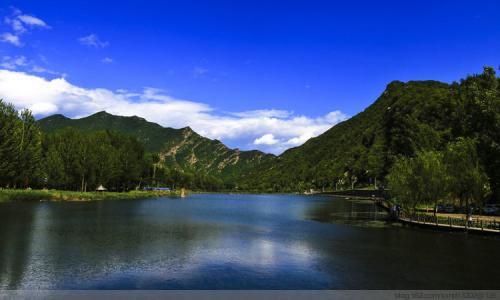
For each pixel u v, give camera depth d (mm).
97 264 30234
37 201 105812
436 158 65688
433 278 27156
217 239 45000
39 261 30609
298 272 28875
